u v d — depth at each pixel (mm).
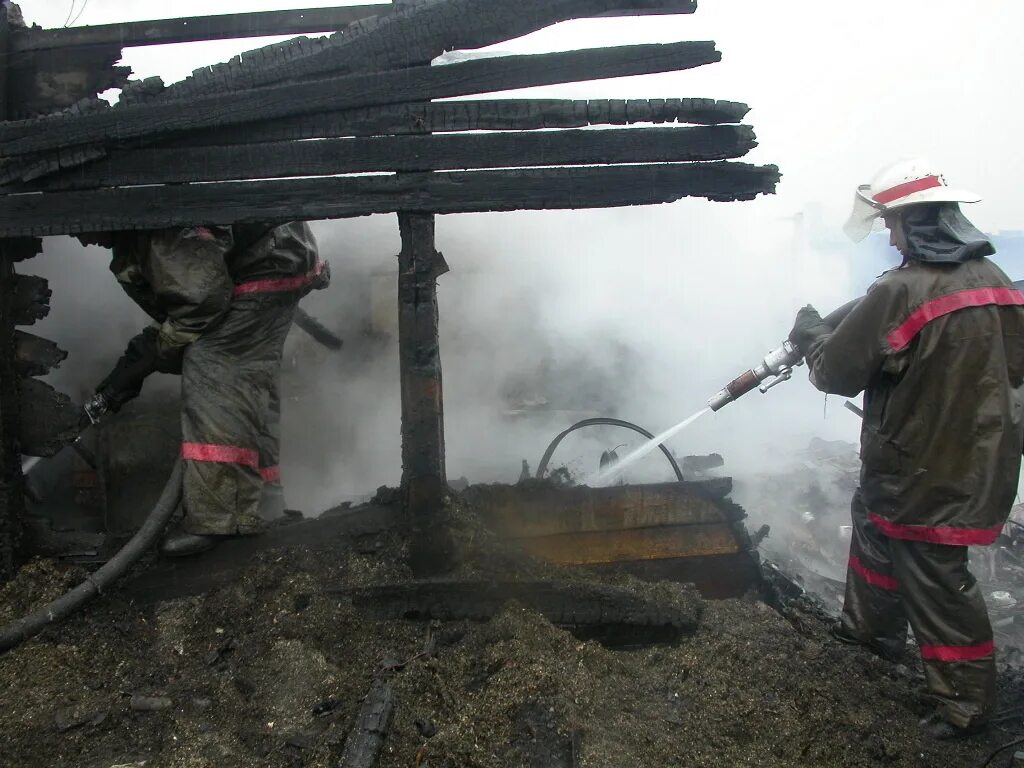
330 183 2646
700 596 2895
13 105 2883
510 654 2365
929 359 2312
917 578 2410
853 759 2195
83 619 2652
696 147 2623
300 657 2418
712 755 2152
